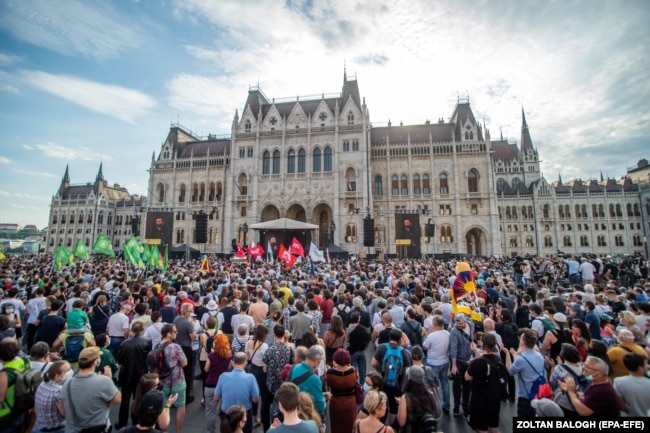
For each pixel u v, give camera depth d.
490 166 77.94
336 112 79.75
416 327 11.95
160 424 6.73
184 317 11.88
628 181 98.44
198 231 53.91
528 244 95.94
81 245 31.88
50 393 6.99
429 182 80.25
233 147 84.19
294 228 58.56
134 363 9.62
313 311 12.80
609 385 6.76
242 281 21.66
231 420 5.66
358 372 11.37
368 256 67.19
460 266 13.59
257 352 9.90
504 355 12.31
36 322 13.32
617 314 14.16
